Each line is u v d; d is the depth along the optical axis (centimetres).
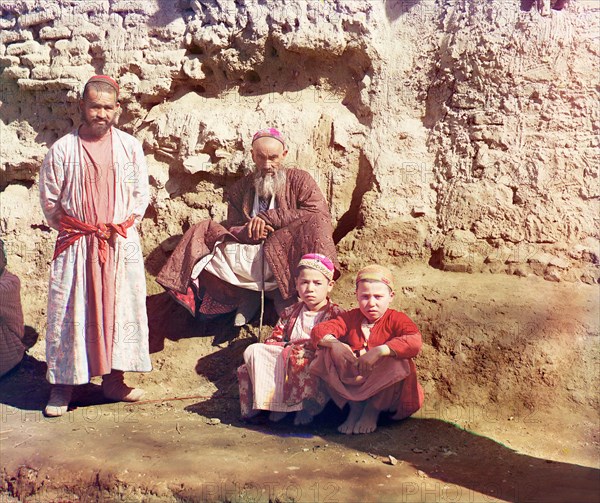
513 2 556
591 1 548
